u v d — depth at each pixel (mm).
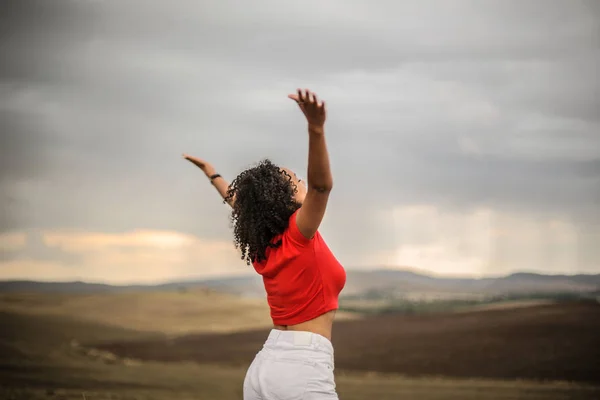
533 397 7242
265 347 2234
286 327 2238
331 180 2051
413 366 8250
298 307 2195
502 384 7703
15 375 7695
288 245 2172
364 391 7395
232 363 8445
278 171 2277
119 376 7855
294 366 2137
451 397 7219
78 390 7238
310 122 1956
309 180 2055
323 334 2203
